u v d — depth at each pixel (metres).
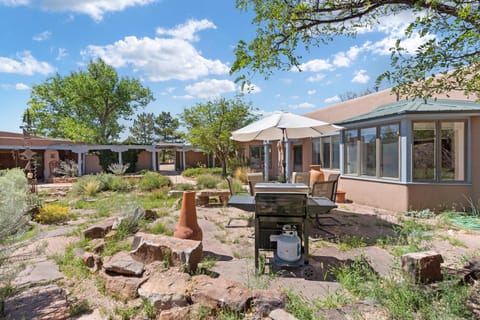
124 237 4.79
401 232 5.10
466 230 5.34
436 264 3.00
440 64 2.36
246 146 18.17
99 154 24.64
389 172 7.67
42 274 3.39
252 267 3.60
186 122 17.89
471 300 2.62
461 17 1.94
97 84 28.83
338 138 10.80
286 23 2.57
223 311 2.45
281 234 3.75
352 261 3.77
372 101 10.00
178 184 13.05
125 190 11.95
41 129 27.06
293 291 2.95
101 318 2.48
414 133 7.07
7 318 2.42
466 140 6.91
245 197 4.74
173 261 3.30
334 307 2.57
